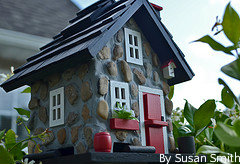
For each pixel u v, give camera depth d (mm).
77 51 1927
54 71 2229
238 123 1727
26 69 2486
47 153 2070
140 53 2438
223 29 1740
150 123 2275
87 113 2047
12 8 5625
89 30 2205
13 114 4961
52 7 6266
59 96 2320
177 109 2992
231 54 1802
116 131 2088
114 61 2238
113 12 2297
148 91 2404
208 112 2520
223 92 2555
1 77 2680
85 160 1624
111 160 1657
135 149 1972
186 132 2688
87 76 2107
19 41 5023
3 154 1795
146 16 2422
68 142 2158
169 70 2541
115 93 2188
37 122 2473
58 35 2824
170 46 2473
